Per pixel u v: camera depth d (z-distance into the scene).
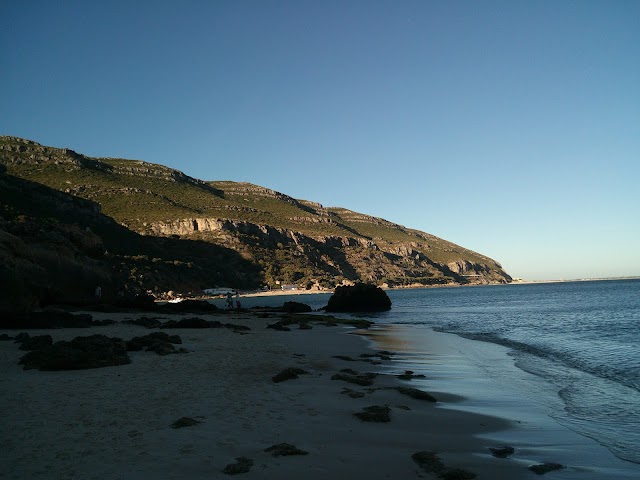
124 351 14.92
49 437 7.05
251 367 13.92
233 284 158.75
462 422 9.05
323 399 10.15
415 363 16.66
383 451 7.09
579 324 34.06
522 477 6.38
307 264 194.62
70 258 39.50
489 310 55.59
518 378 13.89
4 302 24.05
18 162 198.75
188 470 5.96
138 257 124.50
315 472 6.12
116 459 6.25
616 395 11.68
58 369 12.33
